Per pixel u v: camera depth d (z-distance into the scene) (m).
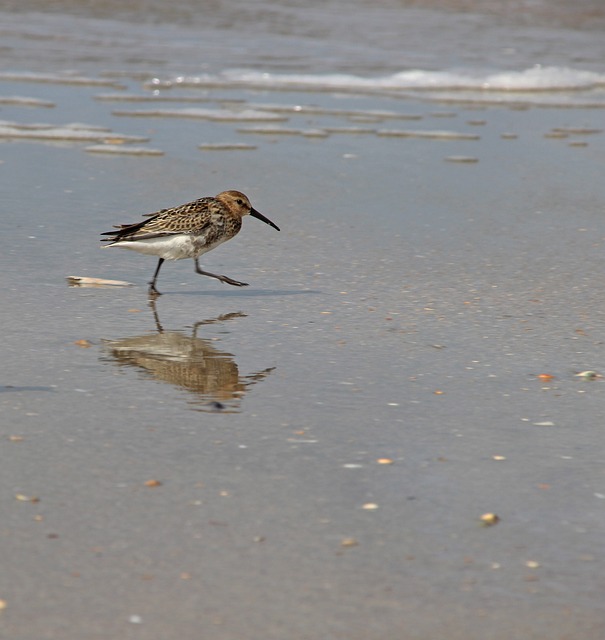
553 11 42.28
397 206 19.84
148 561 7.83
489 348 12.77
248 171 21.94
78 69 31.09
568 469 9.51
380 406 10.88
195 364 11.96
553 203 20.42
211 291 14.82
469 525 8.48
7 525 8.24
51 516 8.41
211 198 14.59
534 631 7.15
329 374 11.77
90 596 7.37
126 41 35.03
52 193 19.55
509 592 7.58
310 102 29.02
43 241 16.73
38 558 7.80
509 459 9.69
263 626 7.11
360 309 14.16
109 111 26.77
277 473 9.28
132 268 15.72
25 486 8.88
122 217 18.31
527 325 13.69
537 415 10.73
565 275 15.98
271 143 24.53
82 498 8.73
